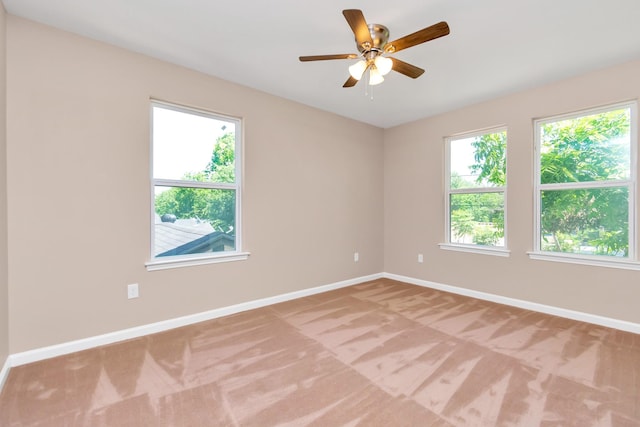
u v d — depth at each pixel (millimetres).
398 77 2992
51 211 2225
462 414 1625
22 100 2109
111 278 2484
